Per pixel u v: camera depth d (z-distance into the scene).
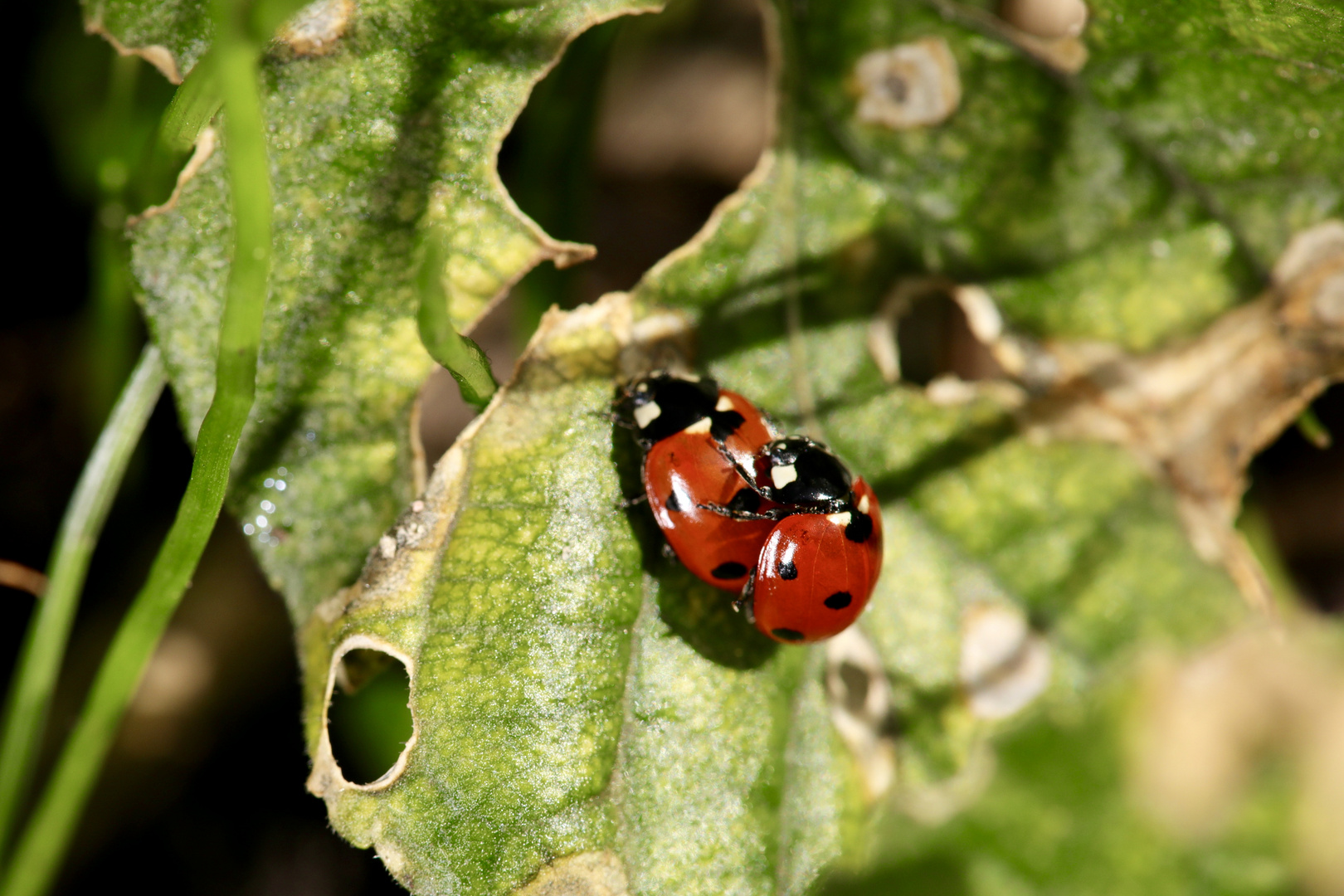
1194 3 0.13
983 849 0.13
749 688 0.13
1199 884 0.13
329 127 0.13
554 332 0.13
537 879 0.13
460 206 0.13
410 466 0.13
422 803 0.13
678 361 0.13
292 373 0.13
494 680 0.13
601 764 0.13
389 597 0.13
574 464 0.13
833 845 0.13
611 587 0.13
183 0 0.13
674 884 0.13
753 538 0.13
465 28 0.13
